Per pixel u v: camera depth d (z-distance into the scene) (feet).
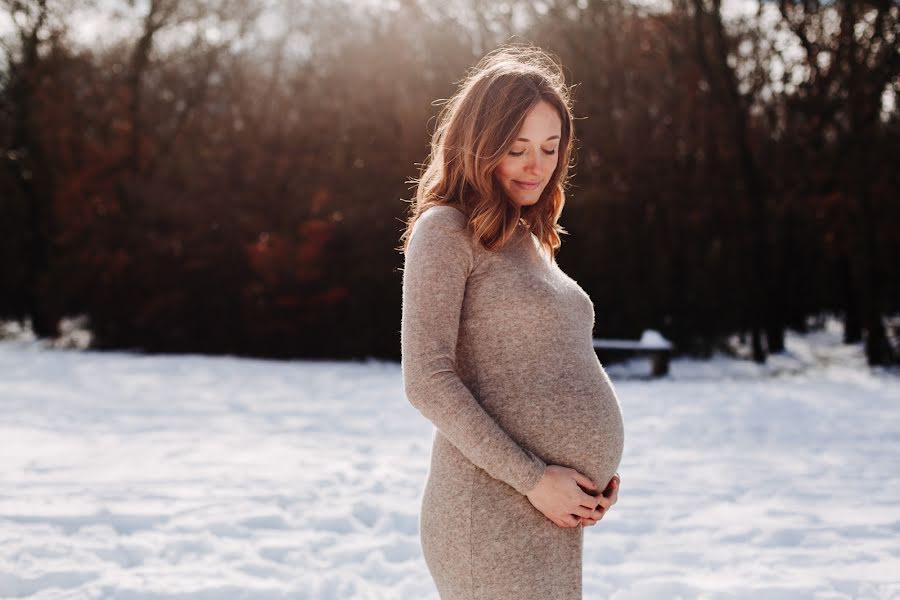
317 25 64.54
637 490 16.46
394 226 55.83
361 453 19.98
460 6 60.49
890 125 52.31
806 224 59.41
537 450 5.26
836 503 15.52
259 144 61.31
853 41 51.11
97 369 42.37
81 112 66.54
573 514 5.23
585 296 5.84
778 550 12.59
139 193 60.95
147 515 13.93
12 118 68.95
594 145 56.90
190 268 58.13
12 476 16.94
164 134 66.95
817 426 24.86
